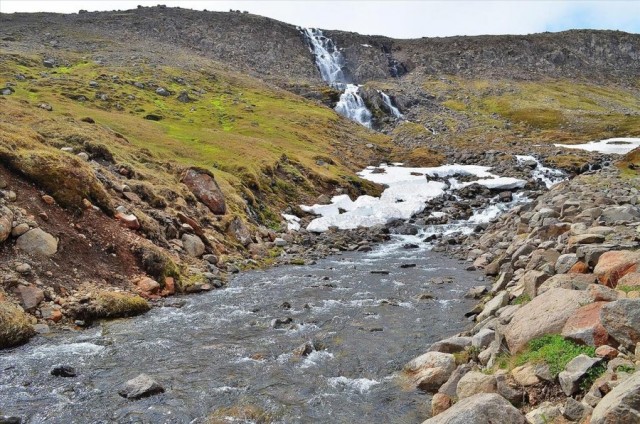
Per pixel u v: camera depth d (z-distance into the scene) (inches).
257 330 645.9
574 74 5925.2
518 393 350.6
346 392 462.6
